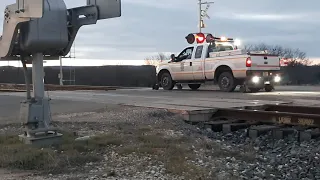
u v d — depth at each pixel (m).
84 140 6.69
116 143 6.74
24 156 5.45
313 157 6.15
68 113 9.97
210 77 17.80
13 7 5.69
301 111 10.12
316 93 15.90
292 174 5.32
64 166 5.38
